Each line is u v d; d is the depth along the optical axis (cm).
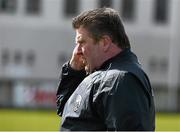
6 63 12688
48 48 12862
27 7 12875
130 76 1208
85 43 1274
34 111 10338
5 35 12756
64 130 1262
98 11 1274
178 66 13350
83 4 12875
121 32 1274
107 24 1264
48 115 9238
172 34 13362
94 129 1230
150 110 1238
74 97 1262
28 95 11069
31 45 12838
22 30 12812
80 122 1243
